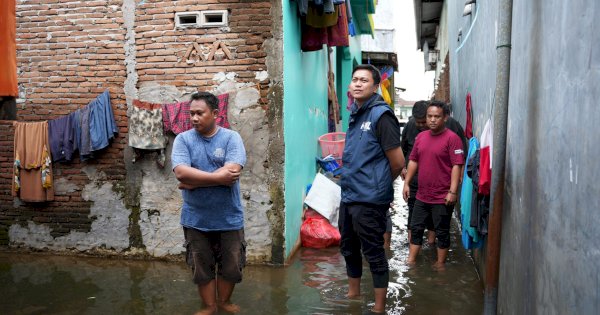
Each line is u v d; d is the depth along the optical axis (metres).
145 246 6.01
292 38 6.10
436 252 6.14
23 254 6.26
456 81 9.12
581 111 1.97
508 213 3.60
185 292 4.75
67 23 6.04
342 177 4.17
